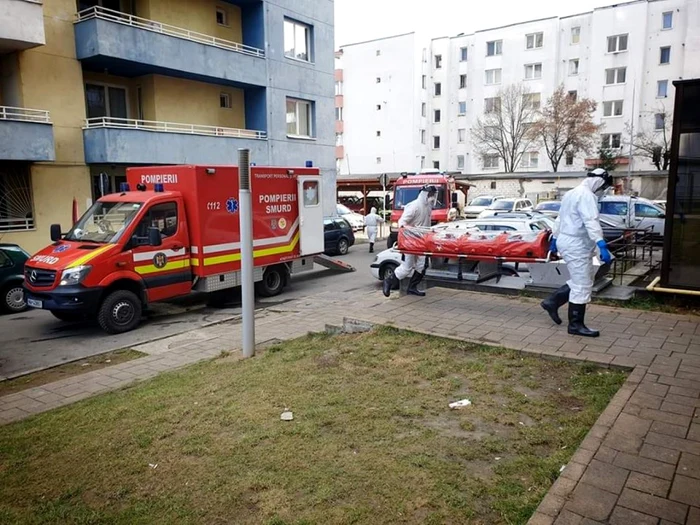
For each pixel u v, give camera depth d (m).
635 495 3.08
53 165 14.76
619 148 41.34
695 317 6.94
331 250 19.53
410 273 8.65
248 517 3.23
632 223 17.62
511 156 44.22
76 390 6.37
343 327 7.50
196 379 5.97
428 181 18.22
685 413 4.11
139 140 15.73
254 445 4.12
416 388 5.12
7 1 12.73
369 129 51.22
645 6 39.88
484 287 8.89
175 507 3.39
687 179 7.40
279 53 21.12
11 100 14.45
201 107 19.38
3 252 10.98
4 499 3.64
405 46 48.59
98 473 3.91
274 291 12.34
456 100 49.66
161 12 17.70
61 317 9.67
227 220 10.77
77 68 15.21
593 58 42.16
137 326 9.66
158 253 9.80
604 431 3.85
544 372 5.31
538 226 12.46
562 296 6.64
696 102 7.10
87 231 9.86
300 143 22.50
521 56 45.38
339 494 3.38
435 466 3.66
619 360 5.31
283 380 5.58
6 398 6.19
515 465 3.62
